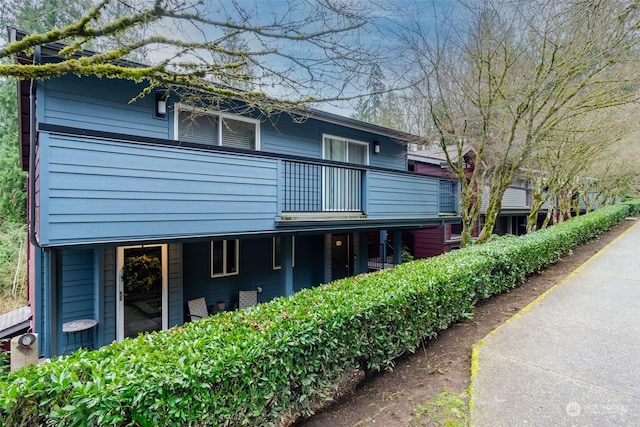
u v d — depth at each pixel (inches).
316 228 231.0
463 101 264.8
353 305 110.0
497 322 159.2
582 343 128.4
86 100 191.5
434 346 139.6
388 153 384.2
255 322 98.0
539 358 118.9
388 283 136.8
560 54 226.1
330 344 98.3
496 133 286.5
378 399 105.9
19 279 532.4
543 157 368.8
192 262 250.8
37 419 60.6
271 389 83.7
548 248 255.8
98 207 140.9
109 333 204.4
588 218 404.8
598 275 225.5
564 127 289.1
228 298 271.9
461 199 306.2
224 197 182.7
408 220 308.8
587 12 190.1
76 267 205.0
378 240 491.2
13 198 567.5
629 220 572.4
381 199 283.7
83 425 60.9
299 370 90.4
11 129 565.6
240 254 280.1
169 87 157.2
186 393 69.6
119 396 63.0
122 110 203.3
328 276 346.6
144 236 154.0
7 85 551.2
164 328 223.0
